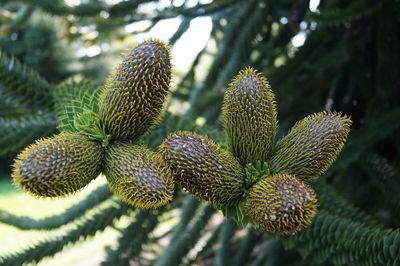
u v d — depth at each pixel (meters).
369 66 3.98
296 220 1.35
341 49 3.84
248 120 1.58
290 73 3.70
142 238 3.32
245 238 4.30
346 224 2.00
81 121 1.60
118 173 1.45
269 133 1.61
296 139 1.61
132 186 1.41
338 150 1.61
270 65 4.69
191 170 1.45
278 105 3.61
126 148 1.51
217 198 1.53
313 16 2.98
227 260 4.11
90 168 1.47
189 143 1.46
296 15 4.43
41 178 1.35
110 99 1.53
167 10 3.83
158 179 1.41
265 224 1.40
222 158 1.51
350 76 4.34
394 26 3.44
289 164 1.60
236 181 1.54
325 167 1.62
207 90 3.96
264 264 4.58
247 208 1.48
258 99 1.57
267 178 1.45
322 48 4.52
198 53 5.58
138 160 1.45
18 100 2.44
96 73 19.22
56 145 1.40
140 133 1.61
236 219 1.60
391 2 3.21
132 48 1.50
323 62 3.78
